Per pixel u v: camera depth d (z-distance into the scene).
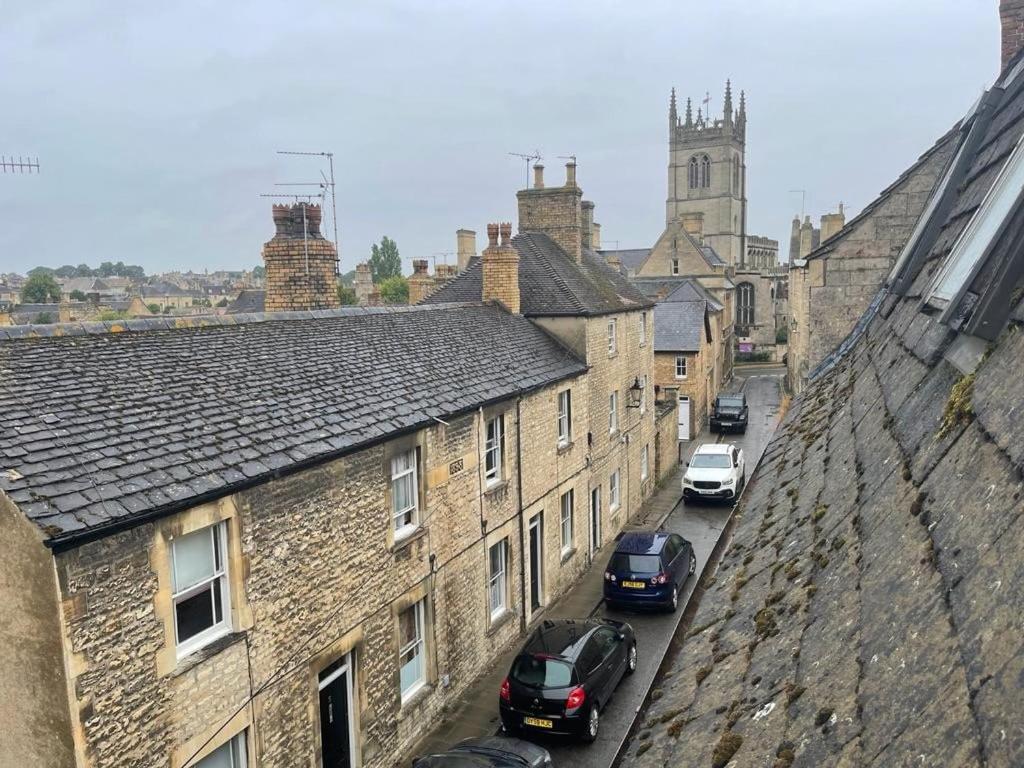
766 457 7.78
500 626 15.94
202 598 8.62
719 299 62.84
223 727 8.64
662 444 31.12
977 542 2.27
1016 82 6.93
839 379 8.24
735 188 93.62
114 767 7.38
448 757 10.52
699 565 21.50
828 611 3.13
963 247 4.55
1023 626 1.76
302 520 9.86
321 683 10.61
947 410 3.35
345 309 16.14
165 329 11.90
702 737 3.14
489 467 15.71
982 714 1.68
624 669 15.06
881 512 3.40
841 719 2.31
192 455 8.68
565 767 12.43
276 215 16.56
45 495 7.02
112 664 7.34
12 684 7.16
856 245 11.71
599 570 21.59
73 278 154.50
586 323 20.86
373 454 11.30
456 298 23.39
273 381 11.42
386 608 11.77
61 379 9.22
